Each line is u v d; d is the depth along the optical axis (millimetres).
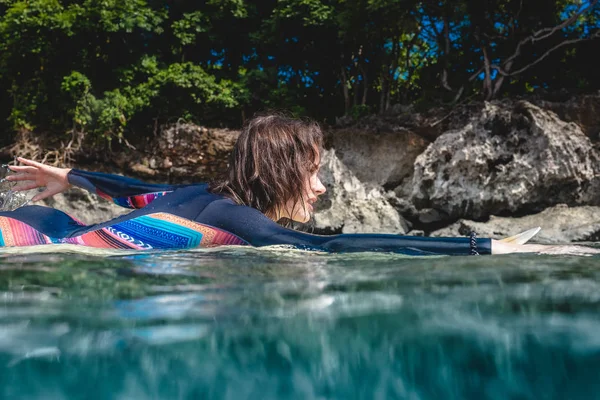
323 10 12789
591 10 11812
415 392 368
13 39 12445
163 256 1132
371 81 14242
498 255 1178
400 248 1272
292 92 13648
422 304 592
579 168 9008
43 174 2008
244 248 1323
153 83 13086
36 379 374
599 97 9383
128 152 12578
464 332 470
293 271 894
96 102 12195
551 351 421
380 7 11242
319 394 363
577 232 7961
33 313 553
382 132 10648
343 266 962
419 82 13188
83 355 414
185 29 14016
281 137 1618
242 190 1606
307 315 541
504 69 11258
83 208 10688
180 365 400
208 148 11828
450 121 10023
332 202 9992
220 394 359
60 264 944
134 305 596
